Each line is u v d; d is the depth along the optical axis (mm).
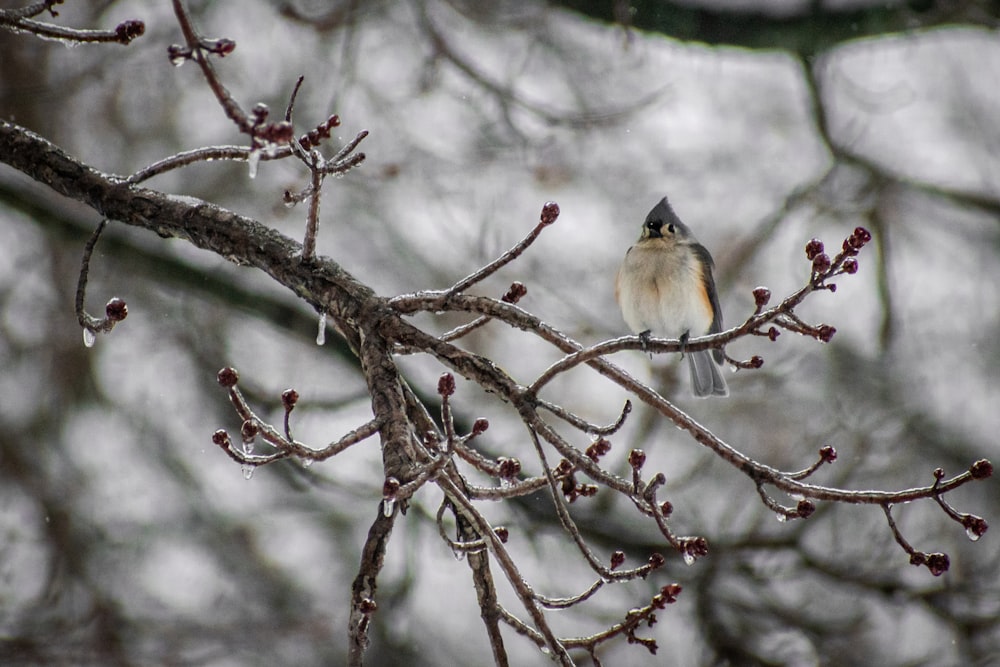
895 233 14836
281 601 13367
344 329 5379
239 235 5516
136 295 13695
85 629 12430
